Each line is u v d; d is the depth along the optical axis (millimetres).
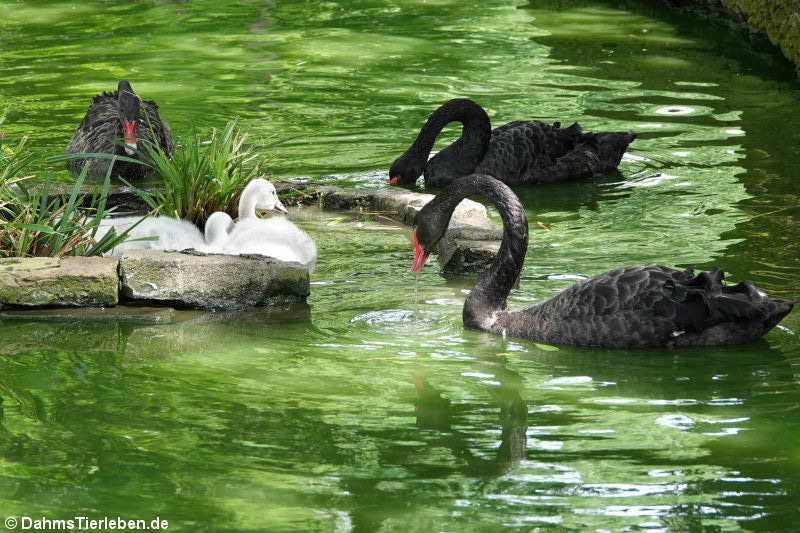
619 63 21984
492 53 23094
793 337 10312
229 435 8242
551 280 11859
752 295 9883
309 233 13883
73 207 12391
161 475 7598
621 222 13844
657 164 16188
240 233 12352
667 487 7445
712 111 18672
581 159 16109
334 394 9070
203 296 11375
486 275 10891
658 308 9914
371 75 21453
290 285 11547
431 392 9125
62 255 11836
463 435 8289
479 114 15977
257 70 21844
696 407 8797
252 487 7445
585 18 26312
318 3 28703
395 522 6996
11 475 7574
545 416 8641
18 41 24094
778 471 7660
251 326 10836
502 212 10680
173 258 11523
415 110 19203
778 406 8789
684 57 22391
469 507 7184
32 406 8766
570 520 7016
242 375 9492
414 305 11398
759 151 16531
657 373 9516
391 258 12938
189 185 13469
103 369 9625
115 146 15953
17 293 11078
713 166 15938
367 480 7559
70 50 23281
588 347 10133
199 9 27875
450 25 25828
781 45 22188
